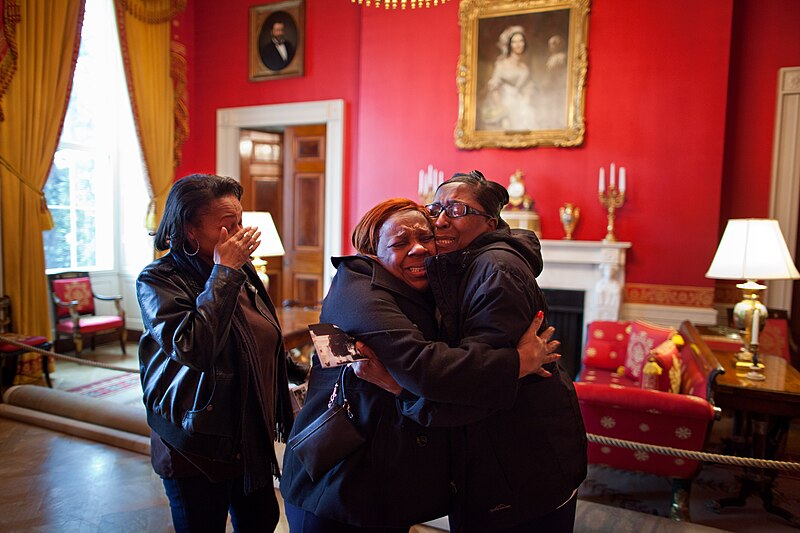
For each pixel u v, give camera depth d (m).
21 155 5.10
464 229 1.41
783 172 5.15
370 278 1.35
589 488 3.42
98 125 6.59
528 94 5.58
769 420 3.19
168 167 6.68
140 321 6.86
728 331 4.48
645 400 2.70
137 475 2.85
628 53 5.28
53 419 3.47
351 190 6.60
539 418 1.34
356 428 1.30
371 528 1.31
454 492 1.32
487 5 5.68
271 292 7.12
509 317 1.22
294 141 6.98
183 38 7.05
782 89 5.10
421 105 6.02
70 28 5.44
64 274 5.96
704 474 3.66
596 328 4.61
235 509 1.71
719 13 4.99
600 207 5.43
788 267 3.22
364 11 6.22
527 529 1.34
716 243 5.08
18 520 2.39
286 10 6.73
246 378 1.49
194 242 1.53
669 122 5.18
